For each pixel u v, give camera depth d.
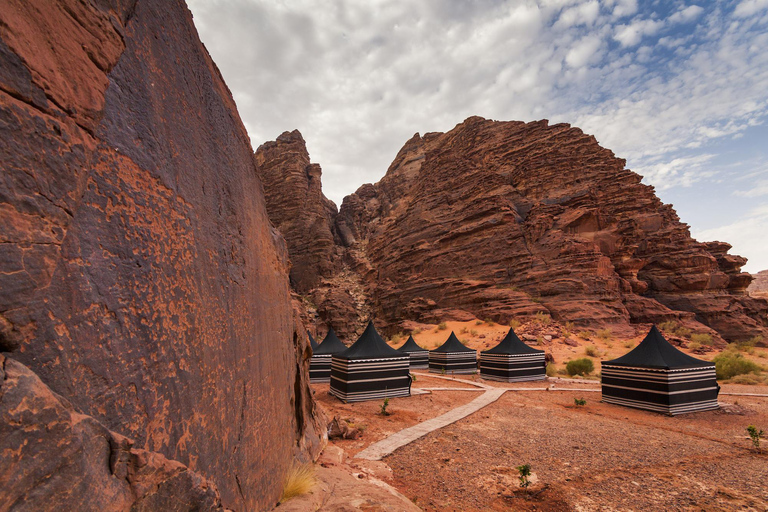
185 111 2.82
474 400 16.61
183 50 2.88
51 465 1.31
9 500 1.16
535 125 69.19
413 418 13.12
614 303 46.00
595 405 15.92
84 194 1.72
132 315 1.99
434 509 6.30
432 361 28.67
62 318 1.54
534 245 54.03
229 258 3.51
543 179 60.41
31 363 1.39
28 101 1.38
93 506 1.47
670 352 15.67
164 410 2.20
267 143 107.31
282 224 94.62
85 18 1.70
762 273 159.75
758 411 14.80
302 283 87.44
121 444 1.67
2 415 1.17
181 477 2.07
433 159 85.81
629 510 6.31
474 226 61.00
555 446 9.89
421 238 71.12
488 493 6.97
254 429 3.79
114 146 1.92
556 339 38.44
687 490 7.12
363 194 113.19
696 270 50.47
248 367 3.77
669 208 56.62
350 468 7.49
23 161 1.35
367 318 73.00
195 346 2.65
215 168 3.36
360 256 91.38
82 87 1.65
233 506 3.10
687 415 14.13
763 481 7.57
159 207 2.32
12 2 1.34
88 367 1.66
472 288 54.50
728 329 46.22
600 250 51.06
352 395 16.38
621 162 58.28
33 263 1.38
